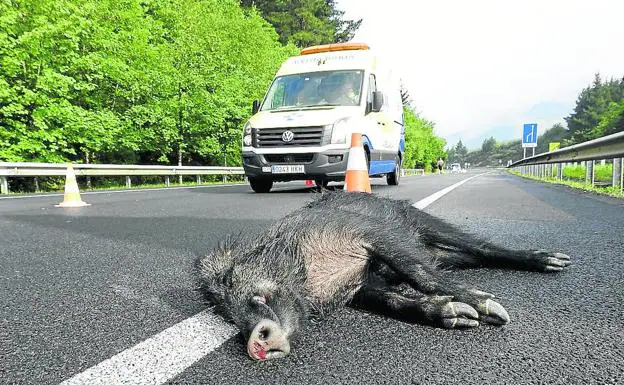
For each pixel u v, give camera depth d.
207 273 2.81
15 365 1.95
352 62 12.60
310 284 2.74
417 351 2.00
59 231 5.77
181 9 27.61
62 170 14.76
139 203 9.58
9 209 8.58
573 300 2.64
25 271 3.67
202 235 5.28
